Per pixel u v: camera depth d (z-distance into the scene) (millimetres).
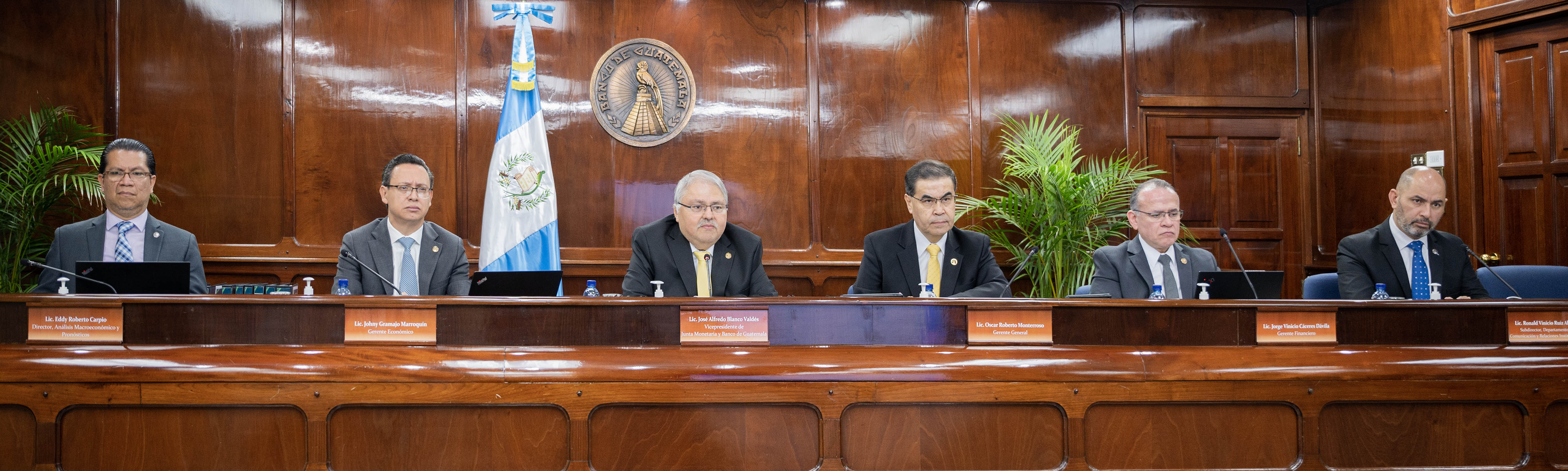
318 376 1812
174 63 4371
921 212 2746
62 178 4156
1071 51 4984
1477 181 4188
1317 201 5035
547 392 1854
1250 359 1955
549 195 4191
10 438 1801
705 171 2617
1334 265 4902
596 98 4648
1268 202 5055
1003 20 4957
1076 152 4945
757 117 4777
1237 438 1954
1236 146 5066
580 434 1854
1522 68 4074
